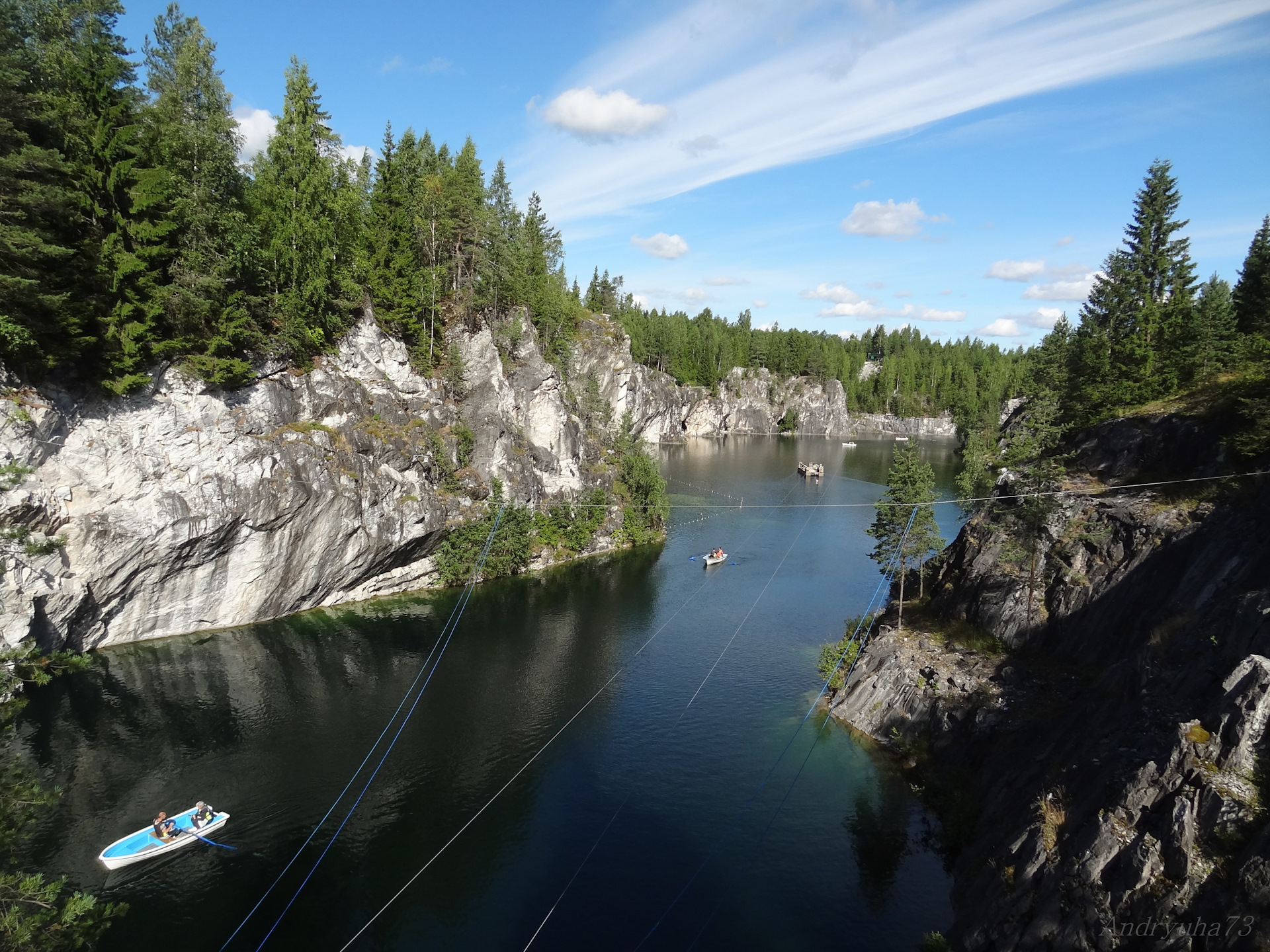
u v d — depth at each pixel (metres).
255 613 60.94
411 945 29.14
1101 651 37.91
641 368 189.62
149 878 32.38
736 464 169.88
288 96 69.06
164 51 61.97
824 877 33.59
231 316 57.06
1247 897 18.84
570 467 93.31
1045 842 26.16
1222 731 23.05
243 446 57.12
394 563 70.19
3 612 43.66
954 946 27.52
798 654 59.56
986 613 46.31
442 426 77.69
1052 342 98.69
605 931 30.11
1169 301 61.22
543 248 128.00
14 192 41.72
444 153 104.62
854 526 106.44
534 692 52.06
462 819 37.38
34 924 17.03
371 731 45.81
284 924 30.08
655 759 43.53
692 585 77.94
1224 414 40.50
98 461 49.75
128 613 54.22
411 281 76.06
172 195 52.34
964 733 40.44
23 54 44.50
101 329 49.47
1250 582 28.67
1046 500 43.31
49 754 41.75
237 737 44.34
